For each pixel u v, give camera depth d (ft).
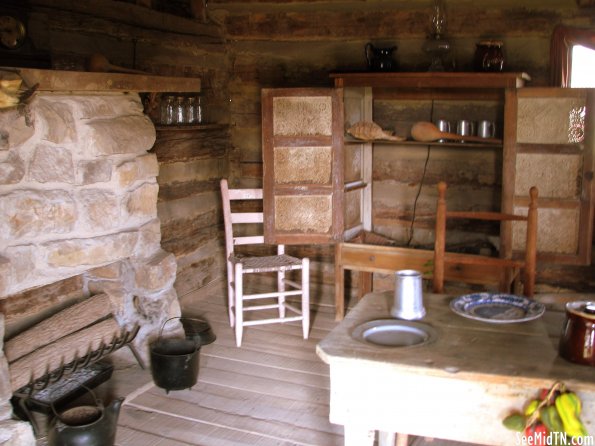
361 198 14.43
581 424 5.26
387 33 14.12
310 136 12.54
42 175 8.83
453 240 14.24
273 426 9.40
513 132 11.80
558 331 6.66
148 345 11.20
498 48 11.97
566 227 11.86
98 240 9.81
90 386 10.11
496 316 7.12
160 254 11.32
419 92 13.92
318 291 15.80
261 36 15.42
